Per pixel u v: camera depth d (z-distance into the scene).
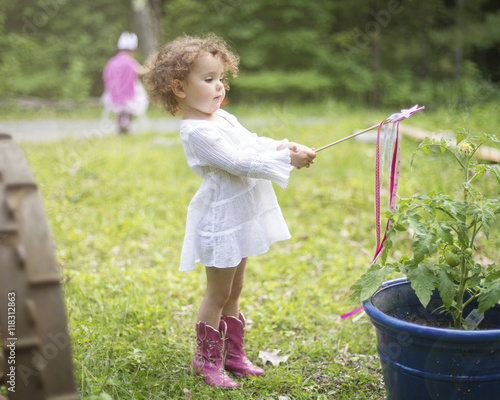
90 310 3.27
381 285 2.31
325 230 5.07
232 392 2.53
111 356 2.74
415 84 17.14
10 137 1.67
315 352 2.92
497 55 18.14
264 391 2.56
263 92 16.86
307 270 4.17
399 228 2.17
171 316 3.31
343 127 10.96
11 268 1.49
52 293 1.52
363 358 2.87
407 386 2.12
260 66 18.50
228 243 2.48
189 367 2.72
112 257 4.40
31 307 1.50
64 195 5.97
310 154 2.52
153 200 5.97
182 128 2.52
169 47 2.54
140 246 4.62
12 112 14.41
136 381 2.54
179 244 4.71
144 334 3.06
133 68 10.65
